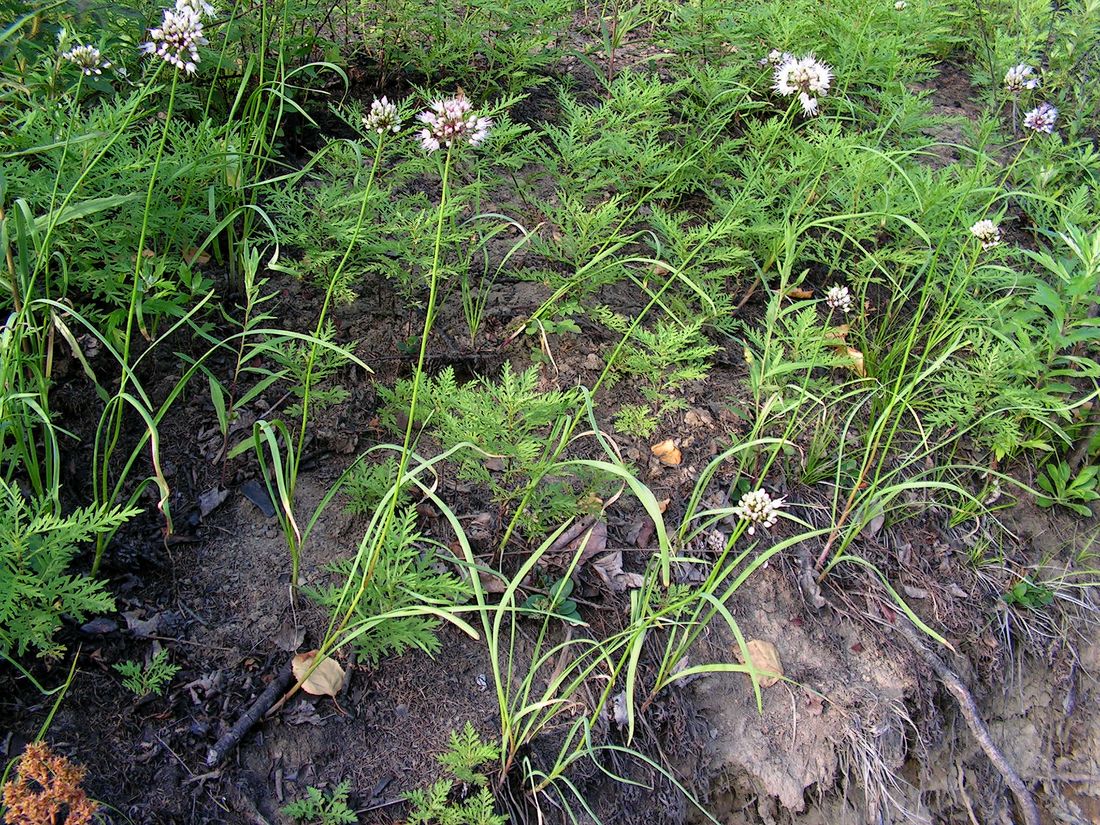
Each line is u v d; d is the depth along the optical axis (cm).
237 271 107
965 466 104
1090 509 116
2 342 76
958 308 122
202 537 88
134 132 102
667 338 101
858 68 150
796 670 96
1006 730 105
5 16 95
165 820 72
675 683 91
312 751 79
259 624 84
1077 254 114
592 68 150
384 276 112
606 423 107
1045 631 109
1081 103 172
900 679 99
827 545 100
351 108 121
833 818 93
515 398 86
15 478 84
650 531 99
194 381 98
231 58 111
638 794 85
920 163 146
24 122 92
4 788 63
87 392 93
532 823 80
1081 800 106
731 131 148
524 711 77
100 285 88
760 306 125
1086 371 108
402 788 78
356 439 98
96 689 77
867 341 121
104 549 83
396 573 81
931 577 107
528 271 111
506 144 125
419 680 84
